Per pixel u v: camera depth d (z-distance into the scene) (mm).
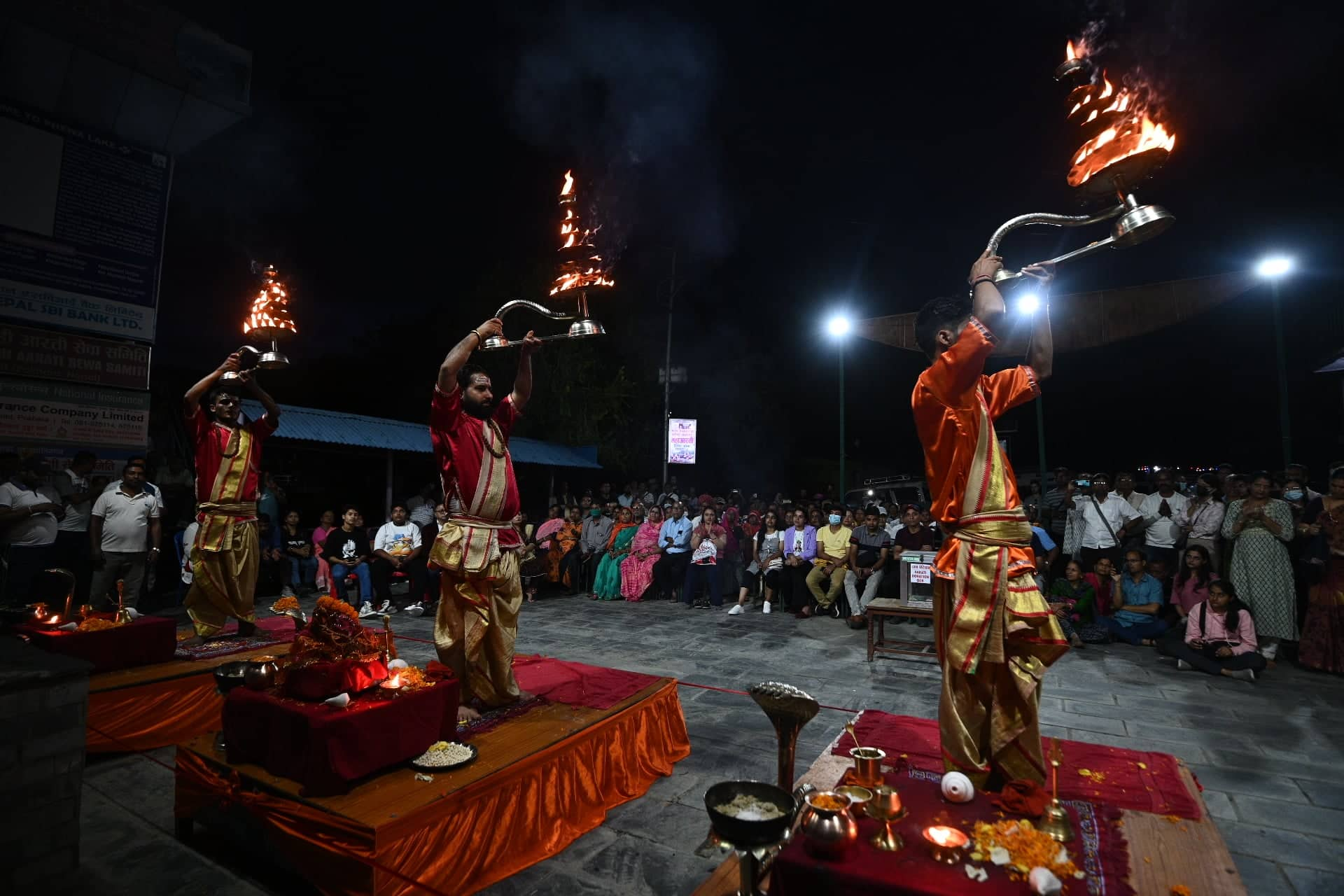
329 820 2553
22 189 6008
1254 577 6801
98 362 6543
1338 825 3482
